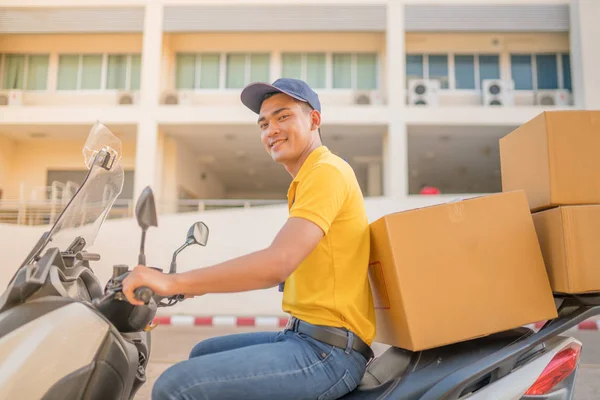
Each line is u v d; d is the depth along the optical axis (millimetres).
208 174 22078
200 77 16984
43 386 1295
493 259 1630
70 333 1361
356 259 1689
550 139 1713
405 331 1604
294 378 1530
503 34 16797
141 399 3842
